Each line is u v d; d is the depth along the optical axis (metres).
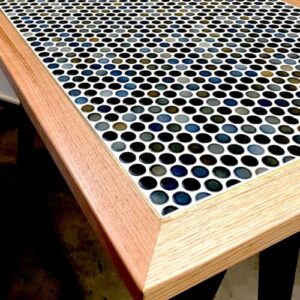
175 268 0.28
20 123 1.06
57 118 0.44
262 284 0.58
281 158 0.39
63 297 1.04
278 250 0.52
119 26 0.66
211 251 0.30
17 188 1.23
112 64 0.55
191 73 0.53
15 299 1.03
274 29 0.67
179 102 0.47
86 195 0.34
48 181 1.39
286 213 0.33
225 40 0.62
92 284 1.08
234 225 0.32
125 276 0.29
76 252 1.17
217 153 0.39
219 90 0.49
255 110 0.45
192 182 0.36
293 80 0.52
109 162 0.38
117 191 0.35
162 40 0.62
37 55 0.57
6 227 1.22
